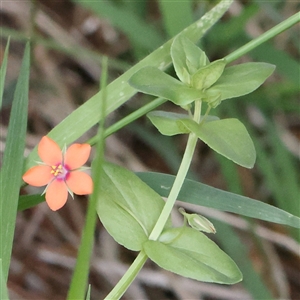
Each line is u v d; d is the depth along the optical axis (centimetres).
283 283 26
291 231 25
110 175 21
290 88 26
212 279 20
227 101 26
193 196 22
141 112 22
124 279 20
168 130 21
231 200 21
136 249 21
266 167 26
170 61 22
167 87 20
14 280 26
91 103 22
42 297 26
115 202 21
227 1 22
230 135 20
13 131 21
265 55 26
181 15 24
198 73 20
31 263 26
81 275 18
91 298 26
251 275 25
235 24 26
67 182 20
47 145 20
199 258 20
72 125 22
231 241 25
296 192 26
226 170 25
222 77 21
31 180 20
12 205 21
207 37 26
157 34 25
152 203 21
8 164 21
